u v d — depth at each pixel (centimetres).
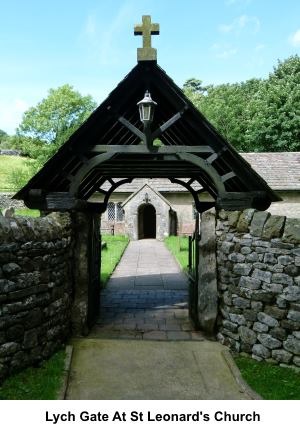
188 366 562
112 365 562
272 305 564
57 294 602
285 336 548
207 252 671
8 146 6838
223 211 654
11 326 488
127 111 661
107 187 2723
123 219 2775
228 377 530
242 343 604
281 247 552
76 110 3772
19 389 464
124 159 701
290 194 2394
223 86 4959
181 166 767
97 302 796
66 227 643
